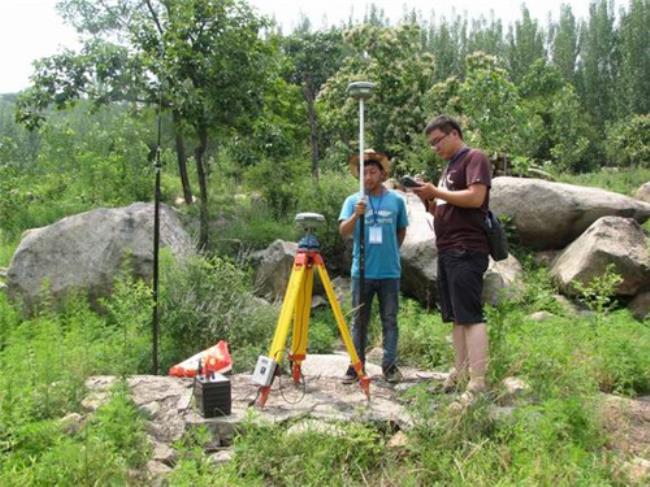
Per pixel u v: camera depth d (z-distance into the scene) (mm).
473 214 4766
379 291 5539
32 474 3586
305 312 5238
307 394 5125
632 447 4266
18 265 8648
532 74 33438
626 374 5438
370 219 5480
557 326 6180
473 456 3932
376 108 19453
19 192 15023
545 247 9703
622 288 8211
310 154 16578
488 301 8125
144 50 10109
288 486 3752
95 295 8422
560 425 3938
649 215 9742
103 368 5941
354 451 4137
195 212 11047
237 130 11375
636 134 32156
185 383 5352
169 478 3670
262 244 10180
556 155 26281
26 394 4641
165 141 10438
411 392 4461
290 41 19000
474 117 17156
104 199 14234
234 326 6703
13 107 11008
